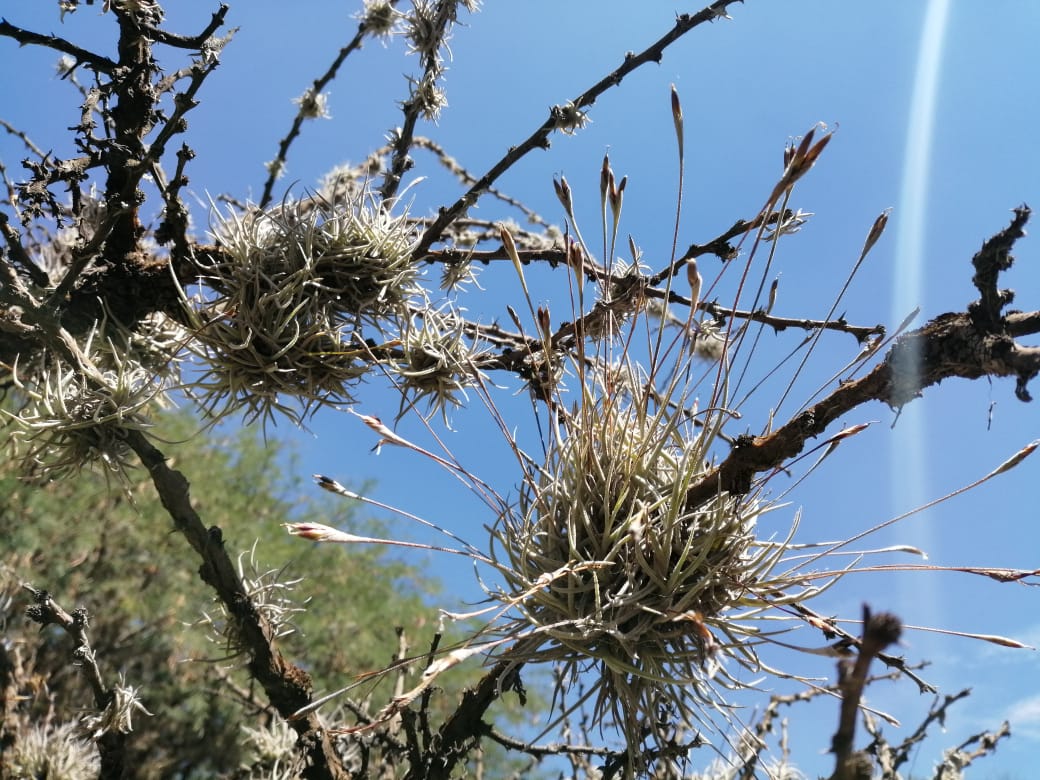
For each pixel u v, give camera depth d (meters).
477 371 0.51
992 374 0.36
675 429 0.47
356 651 1.59
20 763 0.74
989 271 0.35
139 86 0.59
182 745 1.38
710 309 0.55
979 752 0.67
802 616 0.42
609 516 0.44
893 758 0.68
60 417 0.54
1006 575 0.39
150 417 0.59
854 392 0.40
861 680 0.19
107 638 1.46
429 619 1.73
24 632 1.29
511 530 0.46
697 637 0.43
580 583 0.43
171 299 0.60
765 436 0.43
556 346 0.57
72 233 0.71
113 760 0.56
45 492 1.48
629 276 0.55
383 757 0.77
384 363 0.55
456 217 0.59
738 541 0.44
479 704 0.54
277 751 0.77
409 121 0.64
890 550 0.42
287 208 0.56
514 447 0.47
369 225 0.56
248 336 0.53
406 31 0.65
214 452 1.84
